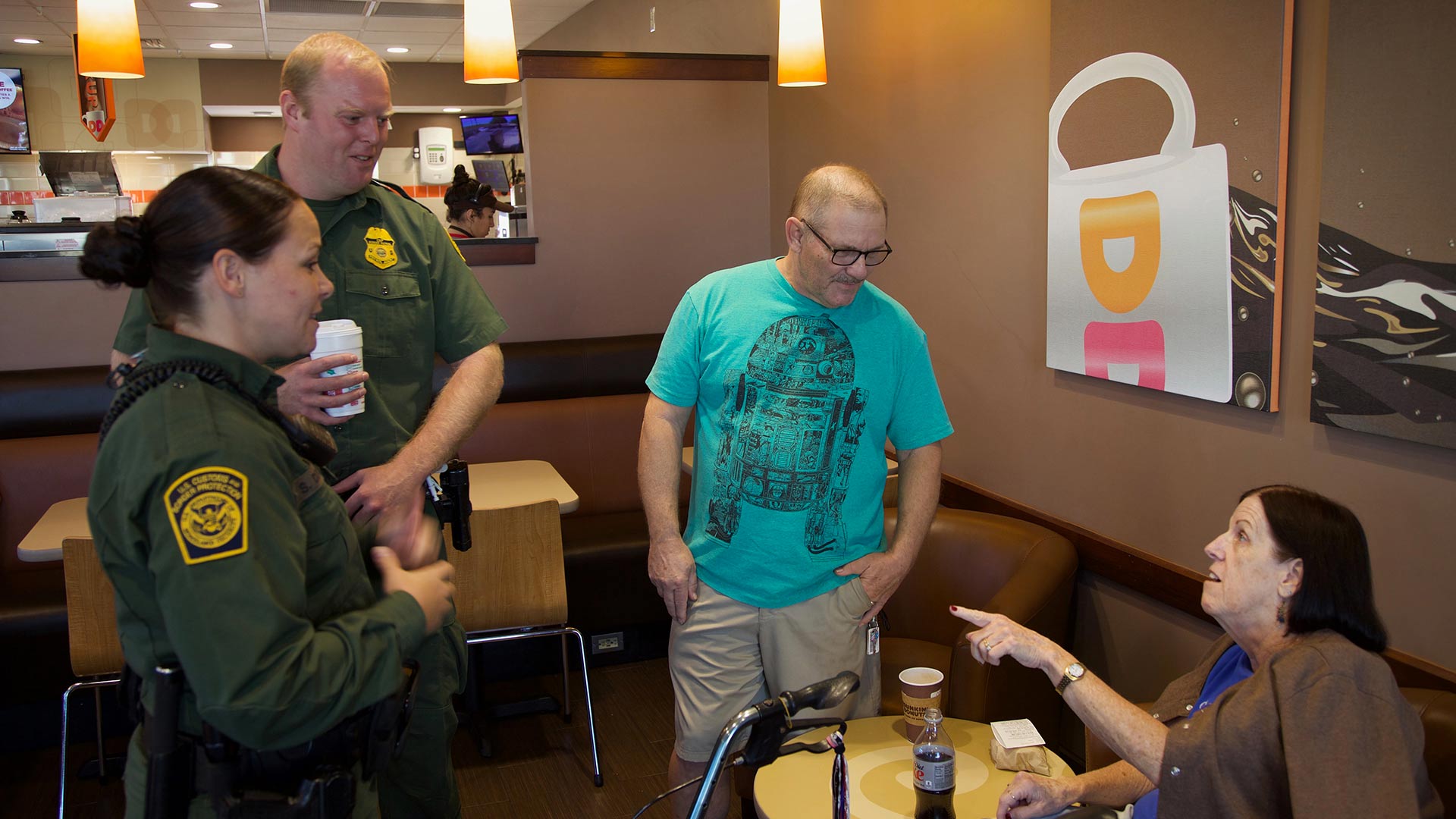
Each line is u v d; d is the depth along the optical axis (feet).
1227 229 7.78
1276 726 4.76
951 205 11.56
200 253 3.93
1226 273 7.82
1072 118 9.29
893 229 12.81
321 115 5.68
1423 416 6.42
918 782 5.88
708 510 7.44
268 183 4.16
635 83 15.43
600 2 24.63
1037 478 10.51
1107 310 9.11
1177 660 8.89
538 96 15.03
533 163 15.11
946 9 11.34
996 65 10.55
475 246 14.89
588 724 10.28
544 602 10.00
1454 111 6.07
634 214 15.66
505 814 9.80
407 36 29.07
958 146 11.33
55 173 22.75
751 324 7.25
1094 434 9.62
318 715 3.91
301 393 5.01
